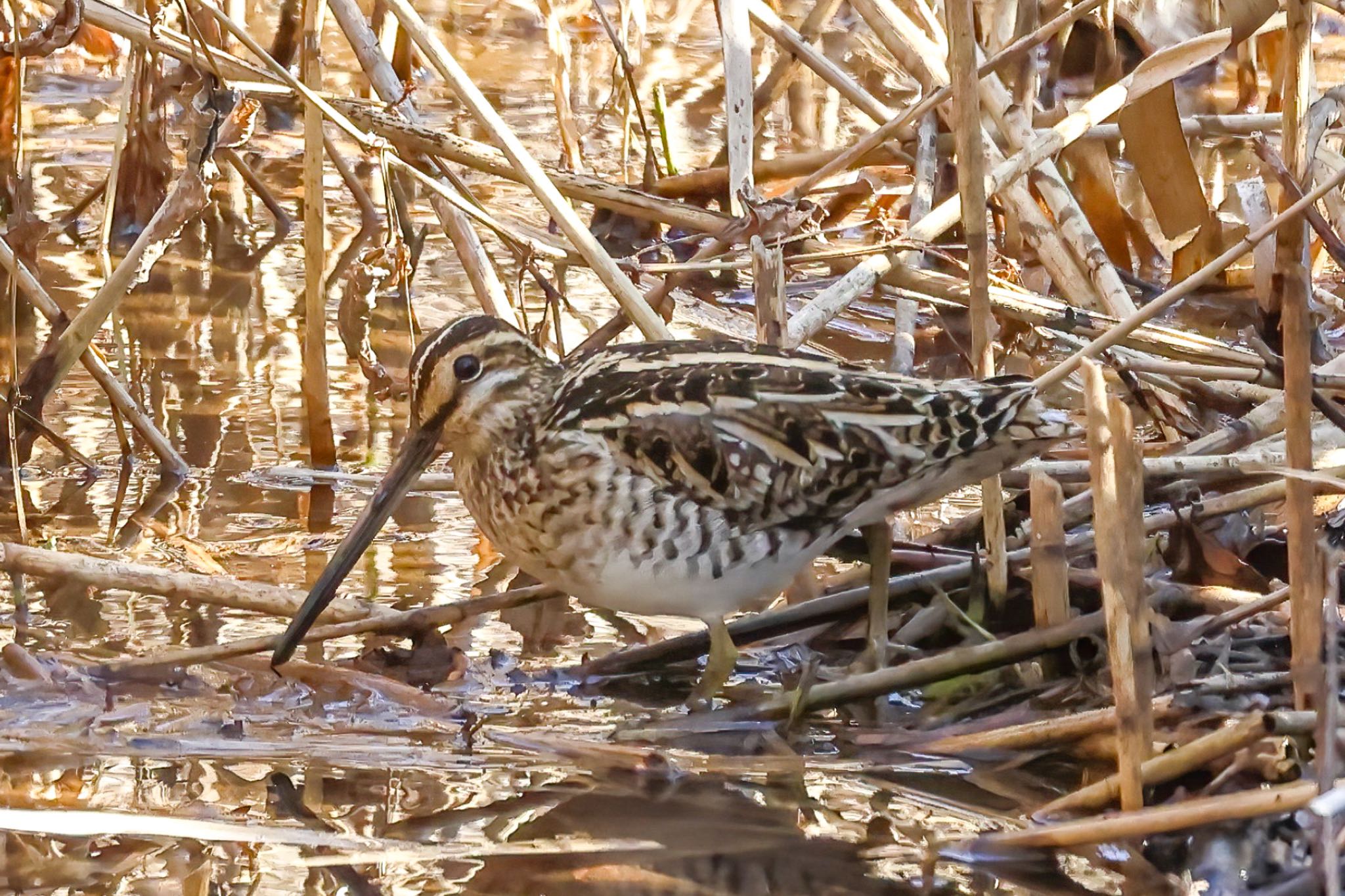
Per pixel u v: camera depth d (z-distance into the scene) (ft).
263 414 37.88
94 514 32.91
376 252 38.04
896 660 27.91
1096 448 21.77
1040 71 48.96
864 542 31.35
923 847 22.56
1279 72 45.85
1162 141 39.93
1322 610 22.76
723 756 25.08
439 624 28.43
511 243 36.06
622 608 28.12
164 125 45.55
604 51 62.18
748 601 27.66
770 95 51.42
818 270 45.52
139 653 27.76
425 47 32.27
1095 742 24.61
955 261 36.78
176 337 41.34
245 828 21.89
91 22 37.45
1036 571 26.94
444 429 28.48
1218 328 42.04
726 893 21.39
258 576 30.58
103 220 43.50
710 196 45.98
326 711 26.66
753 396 26.84
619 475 26.89
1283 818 22.41
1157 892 21.34
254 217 48.34
